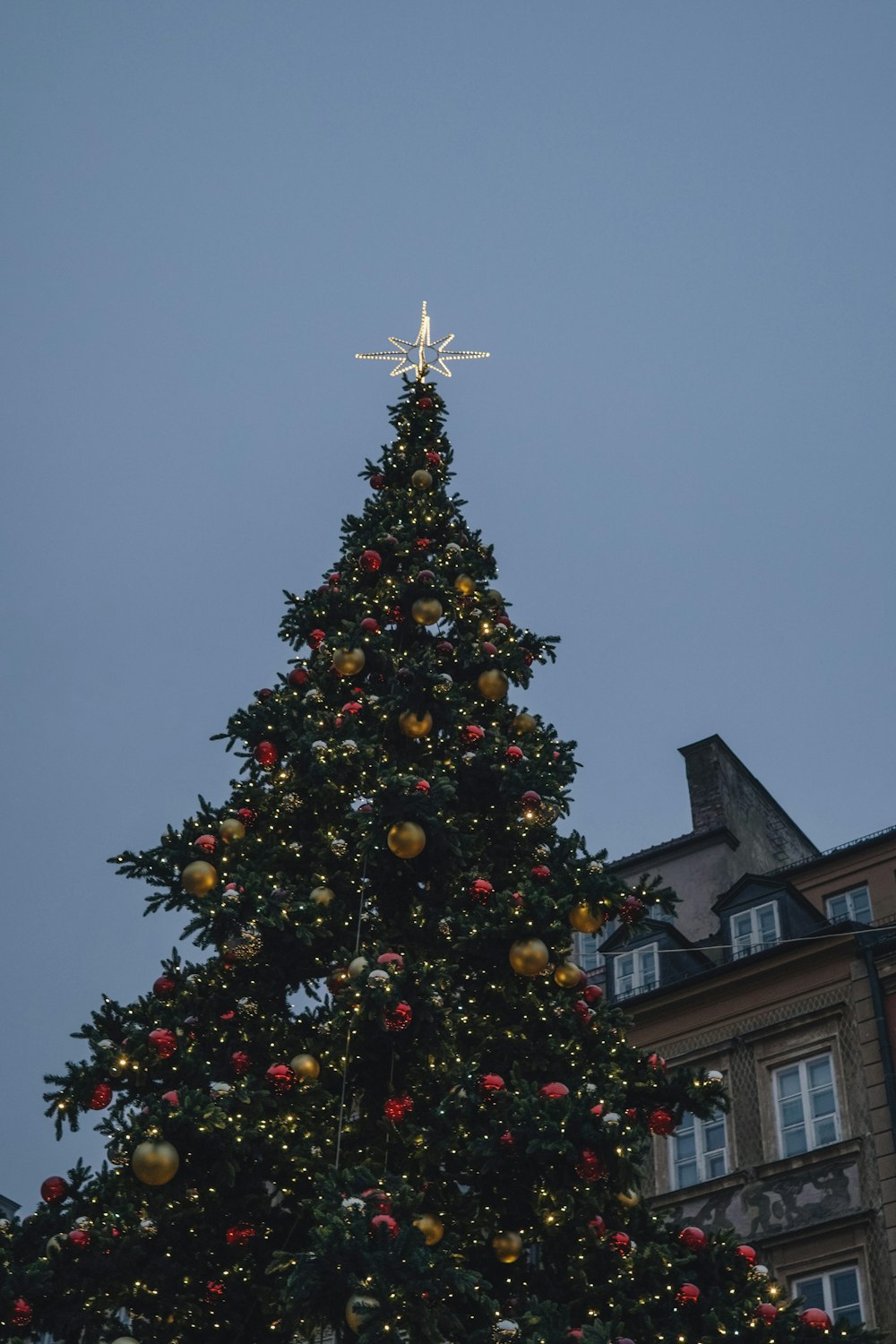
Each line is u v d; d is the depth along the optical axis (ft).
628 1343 42.39
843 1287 76.95
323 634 66.64
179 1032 48.91
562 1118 46.83
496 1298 48.83
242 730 58.85
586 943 106.42
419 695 59.26
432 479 73.82
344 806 58.23
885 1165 79.36
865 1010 85.46
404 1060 51.62
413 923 55.67
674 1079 51.42
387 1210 41.06
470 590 67.36
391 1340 39.42
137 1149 44.65
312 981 54.70
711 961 98.12
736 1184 83.41
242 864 54.08
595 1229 48.26
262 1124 46.91
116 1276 45.27
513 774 58.80
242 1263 47.57
